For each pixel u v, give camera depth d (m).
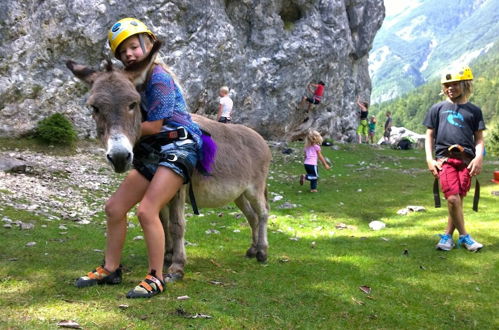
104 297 3.31
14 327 2.68
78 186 8.12
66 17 12.11
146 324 2.87
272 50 17.67
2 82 11.09
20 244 4.63
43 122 11.14
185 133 3.49
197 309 3.19
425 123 5.50
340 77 21.11
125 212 3.57
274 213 7.54
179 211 3.84
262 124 17.84
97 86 3.05
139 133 3.19
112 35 3.47
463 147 5.22
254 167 4.50
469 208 8.10
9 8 11.20
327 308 3.47
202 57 15.03
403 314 3.46
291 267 4.50
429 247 5.50
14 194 6.76
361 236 6.14
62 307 3.06
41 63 11.88
